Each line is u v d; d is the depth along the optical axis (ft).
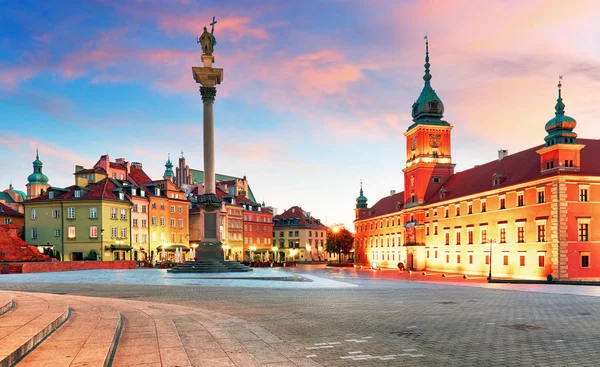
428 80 322.75
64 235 291.58
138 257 317.42
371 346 36.91
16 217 320.29
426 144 310.24
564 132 192.03
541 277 195.11
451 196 275.18
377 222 393.91
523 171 222.07
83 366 25.58
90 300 60.23
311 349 35.65
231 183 495.41
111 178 321.32
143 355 30.94
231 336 39.14
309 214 592.19
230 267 160.76
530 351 35.27
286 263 371.56
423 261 304.50
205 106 168.96
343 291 92.68
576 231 186.80
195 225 398.62
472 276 225.97
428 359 32.81
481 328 45.29
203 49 173.17
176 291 88.99
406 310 59.36
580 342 38.55
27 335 30.37
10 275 146.61
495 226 229.86
